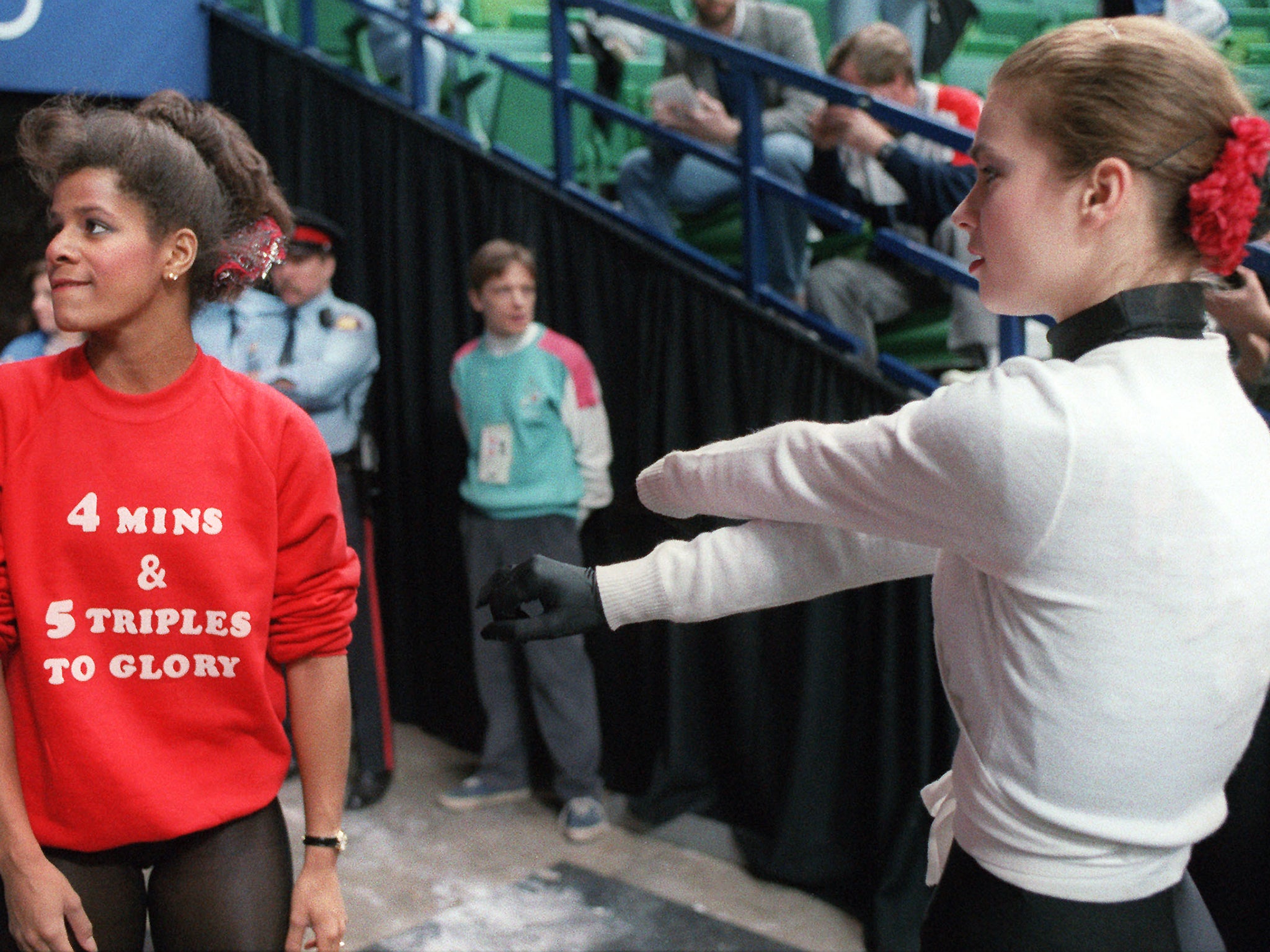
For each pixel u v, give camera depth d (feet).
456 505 11.48
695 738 10.11
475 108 12.67
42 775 4.25
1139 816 3.18
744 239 9.80
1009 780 3.24
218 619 4.28
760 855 9.37
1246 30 8.76
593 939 8.47
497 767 10.60
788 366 9.29
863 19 11.73
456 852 9.74
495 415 10.16
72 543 4.16
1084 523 2.97
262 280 4.79
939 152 9.84
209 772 4.40
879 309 9.73
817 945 8.48
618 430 10.59
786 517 3.45
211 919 4.38
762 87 11.15
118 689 4.27
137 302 4.07
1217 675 3.10
